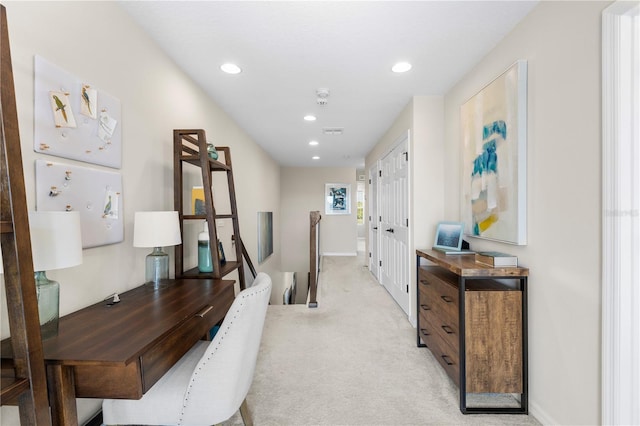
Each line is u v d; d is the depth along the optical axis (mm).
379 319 3240
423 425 1633
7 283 758
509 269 1719
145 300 1528
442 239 2574
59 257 1004
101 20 1511
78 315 1296
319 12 1691
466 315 1721
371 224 5680
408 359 2359
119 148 1629
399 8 1663
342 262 6812
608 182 1239
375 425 1634
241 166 3982
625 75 1215
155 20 1758
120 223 1638
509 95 1834
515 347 1722
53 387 931
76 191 1342
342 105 3164
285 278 7609
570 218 1446
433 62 2275
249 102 3047
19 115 1110
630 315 1221
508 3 1640
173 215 1745
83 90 1386
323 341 2688
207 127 2844
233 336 1201
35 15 1168
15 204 750
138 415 1216
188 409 1216
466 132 2379
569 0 1443
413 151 2947
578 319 1403
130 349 972
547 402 1603
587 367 1357
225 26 1817
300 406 1790
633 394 1226
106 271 1550
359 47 2057
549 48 1568
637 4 1155
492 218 2023
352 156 6168
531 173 1713
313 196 7730
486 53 2146
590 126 1335
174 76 2236
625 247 1216
